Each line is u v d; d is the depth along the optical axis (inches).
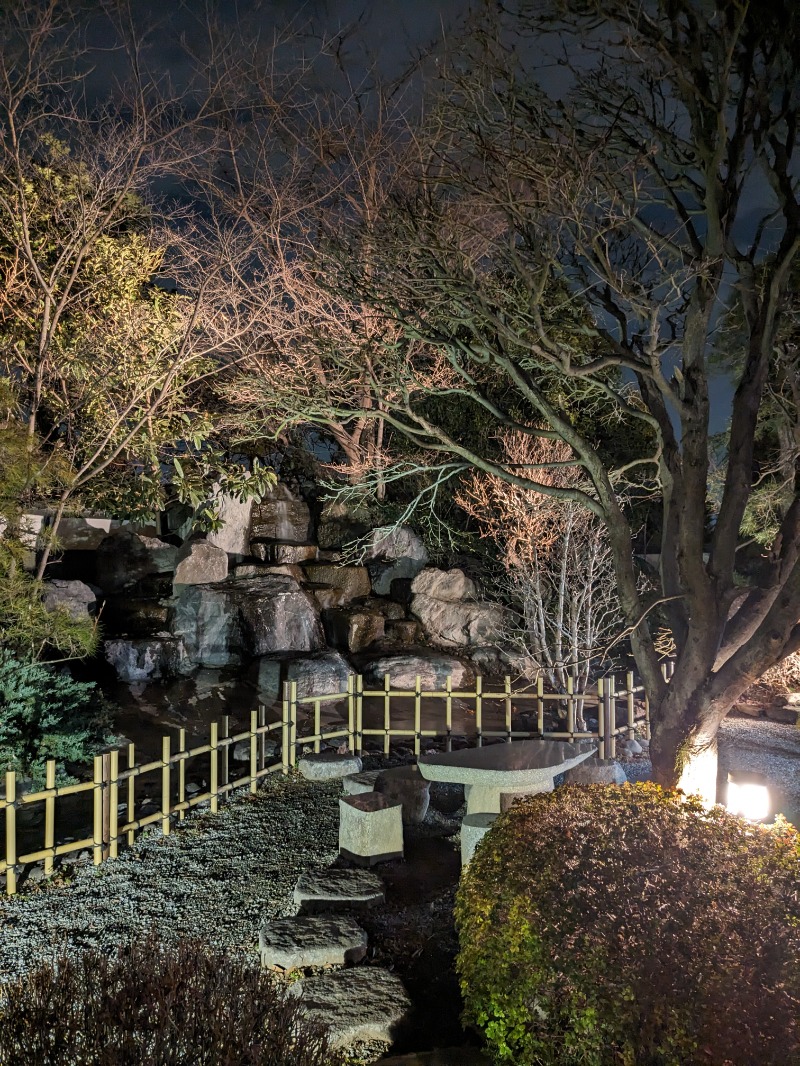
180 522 512.4
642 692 397.7
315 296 377.7
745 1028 93.0
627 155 209.3
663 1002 98.2
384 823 208.2
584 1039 103.3
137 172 363.9
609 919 111.4
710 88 194.7
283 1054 93.2
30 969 153.3
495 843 138.5
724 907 111.5
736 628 211.9
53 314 373.4
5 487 260.8
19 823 230.8
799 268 242.2
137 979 99.5
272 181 412.2
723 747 323.6
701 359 206.5
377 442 535.5
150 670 402.9
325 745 308.3
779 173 197.3
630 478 505.4
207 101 361.7
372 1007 136.6
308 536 557.6
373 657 446.6
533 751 224.5
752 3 185.2
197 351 384.8
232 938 168.9
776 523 400.2
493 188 196.1
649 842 129.3
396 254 215.0
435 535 531.5
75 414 378.3
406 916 178.7
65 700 278.4
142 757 293.1
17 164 334.3
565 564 363.3
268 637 437.1
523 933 115.3
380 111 375.2
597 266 209.5
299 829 230.1
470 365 453.4
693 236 209.8
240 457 561.9
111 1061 85.0
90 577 461.4
